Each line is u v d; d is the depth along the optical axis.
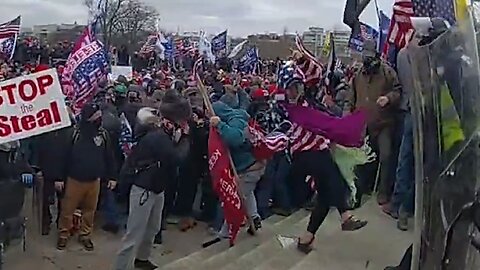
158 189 7.13
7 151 7.19
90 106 8.56
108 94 10.73
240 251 7.52
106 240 9.37
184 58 28.38
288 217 9.35
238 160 8.01
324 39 16.50
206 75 17.38
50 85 7.08
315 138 6.66
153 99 11.38
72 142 8.61
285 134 8.37
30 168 8.14
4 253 7.77
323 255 6.69
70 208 8.70
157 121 7.18
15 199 7.36
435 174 2.67
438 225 2.66
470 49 2.68
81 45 11.31
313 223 6.86
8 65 17.45
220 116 7.97
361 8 7.68
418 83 2.78
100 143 8.73
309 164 6.72
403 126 7.74
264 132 9.15
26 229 8.99
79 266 8.10
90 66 11.29
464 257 2.65
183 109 7.20
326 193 6.78
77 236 9.18
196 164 9.59
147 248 7.54
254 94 11.01
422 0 3.50
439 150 2.67
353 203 7.27
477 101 2.64
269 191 9.67
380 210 8.46
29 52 26.91
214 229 9.34
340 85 10.83
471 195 2.60
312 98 7.21
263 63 26.56
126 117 10.07
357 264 6.41
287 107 6.92
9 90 6.99
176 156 7.33
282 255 6.84
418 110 2.78
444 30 2.81
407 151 7.39
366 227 7.71
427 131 2.72
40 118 7.09
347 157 6.79
